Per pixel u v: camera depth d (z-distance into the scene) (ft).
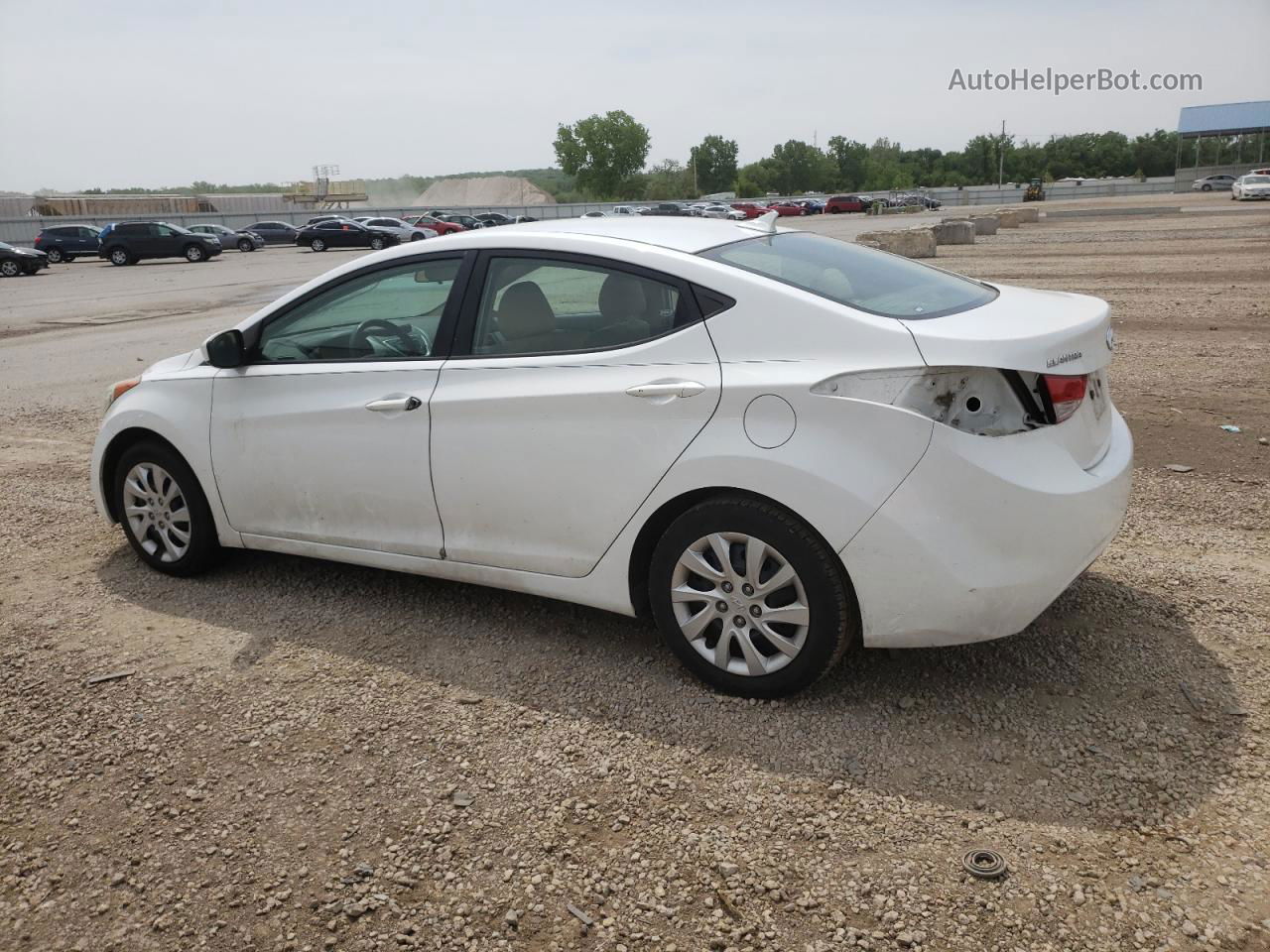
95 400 31.27
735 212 214.48
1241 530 15.87
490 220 189.98
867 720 10.64
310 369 13.66
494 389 11.95
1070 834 8.71
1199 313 39.40
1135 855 8.42
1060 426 10.03
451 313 12.59
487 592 14.49
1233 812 8.88
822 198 299.79
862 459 9.83
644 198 421.18
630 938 7.79
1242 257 63.16
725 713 10.91
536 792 9.66
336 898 8.34
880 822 8.99
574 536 11.70
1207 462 19.54
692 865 8.57
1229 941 7.43
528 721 10.94
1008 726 10.41
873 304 10.70
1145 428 22.25
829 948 7.57
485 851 8.85
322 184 325.42
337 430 13.24
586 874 8.52
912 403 9.68
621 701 11.27
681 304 11.02
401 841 9.03
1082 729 10.30
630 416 11.00
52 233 142.82
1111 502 10.57
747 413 10.32
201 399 14.61
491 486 12.11
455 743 10.57
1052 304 11.42
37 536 17.72
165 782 10.04
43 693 11.93
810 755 10.07
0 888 8.66
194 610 14.25
